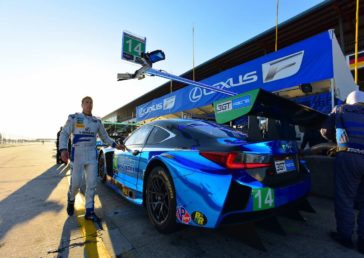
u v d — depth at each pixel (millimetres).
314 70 4062
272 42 9984
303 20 8344
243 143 1872
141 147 2717
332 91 3852
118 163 3180
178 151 2092
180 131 2369
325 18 8250
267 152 1789
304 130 3998
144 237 2078
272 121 2344
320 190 3312
